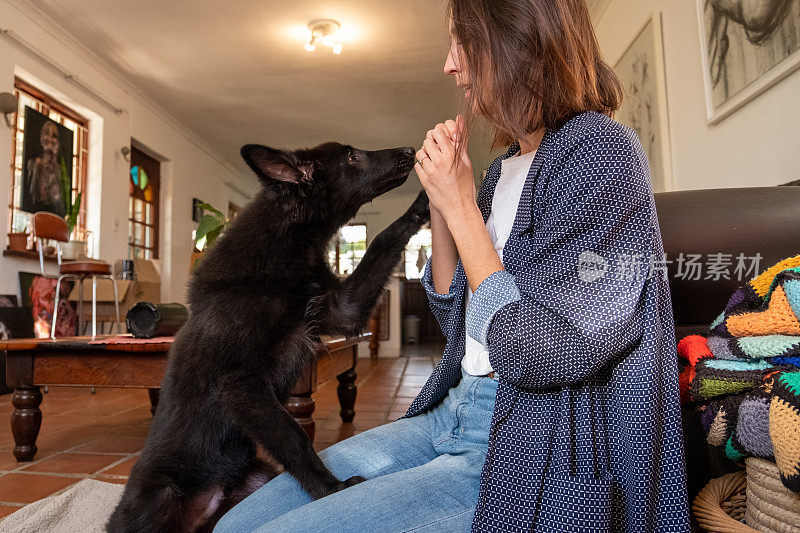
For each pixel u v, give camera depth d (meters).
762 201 1.28
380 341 8.56
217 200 10.88
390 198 12.83
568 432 0.80
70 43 6.30
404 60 7.00
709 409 0.97
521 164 1.09
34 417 2.78
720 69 3.10
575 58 0.92
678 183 3.73
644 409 0.77
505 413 0.85
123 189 7.51
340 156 1.88
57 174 6.28
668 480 0.80
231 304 1.45
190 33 6.31
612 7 5.04
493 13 0.92
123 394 4.73
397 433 1.19
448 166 0.93
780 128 2.63
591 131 0.84
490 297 0.85
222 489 1.58
